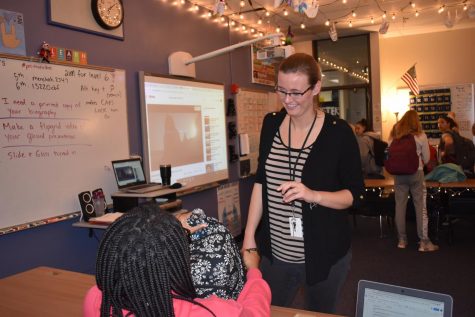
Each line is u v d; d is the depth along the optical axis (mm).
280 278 1608
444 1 5066
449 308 1105
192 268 947
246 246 1631
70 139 2764
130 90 3354
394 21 6043
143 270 750
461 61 6859
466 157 5207
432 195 4590
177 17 3957
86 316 955
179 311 821
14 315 1340
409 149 4168
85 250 2902
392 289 1188
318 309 1602
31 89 2506
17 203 2430
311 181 1500
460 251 4293
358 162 1544
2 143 2350
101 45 3059
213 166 4492
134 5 3402
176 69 3818
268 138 1620
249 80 5504
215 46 4648
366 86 7008
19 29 2461
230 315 836
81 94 2846
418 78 7117
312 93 1445
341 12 5355
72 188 2775
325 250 1521
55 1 2664
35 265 2566
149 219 802
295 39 7133
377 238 4926
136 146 3414
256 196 1676
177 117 3863
